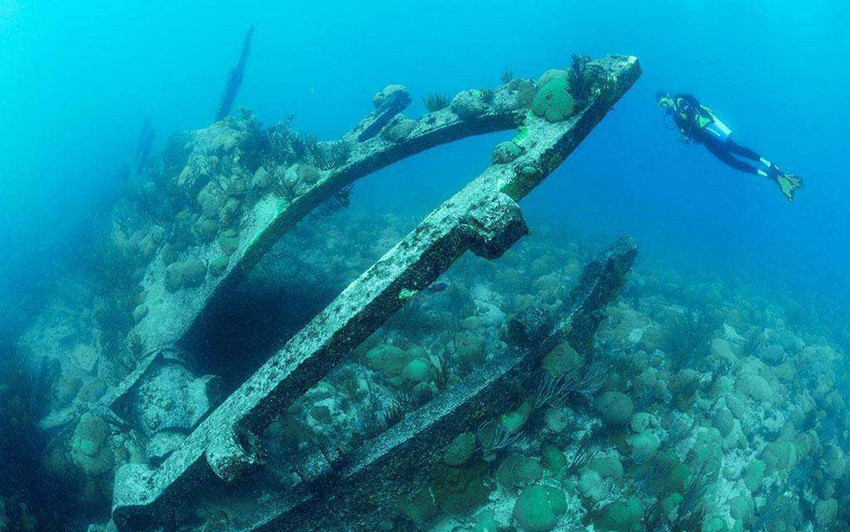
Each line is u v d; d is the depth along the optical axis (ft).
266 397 15.02
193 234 32.12
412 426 18.58
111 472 23.80
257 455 15.19
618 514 19.72
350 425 23.49
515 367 20.59
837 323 57.52
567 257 50.21
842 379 39.42
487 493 20.29
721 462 25.36
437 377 23.52
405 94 36.91
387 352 26.50
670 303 46.24
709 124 29.76
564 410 23.50
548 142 20.51
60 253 51.39
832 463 28.86
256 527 17.17
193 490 19.43
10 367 31.37
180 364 26.86
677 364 30.25
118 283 36.60
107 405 24.49
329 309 14.94
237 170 33.78
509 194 18.90
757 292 62.95
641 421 23.09
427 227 14.17
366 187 89.15
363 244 49.42
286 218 28.55
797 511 25.93
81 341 35.63
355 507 18.54
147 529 19.98
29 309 40.93
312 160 30.94
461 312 34.45
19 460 24.26
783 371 34.30
